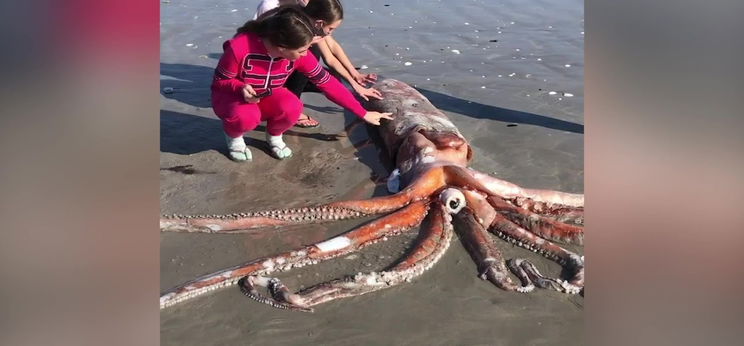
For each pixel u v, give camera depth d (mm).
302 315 4156
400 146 5281
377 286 4293
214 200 4988
